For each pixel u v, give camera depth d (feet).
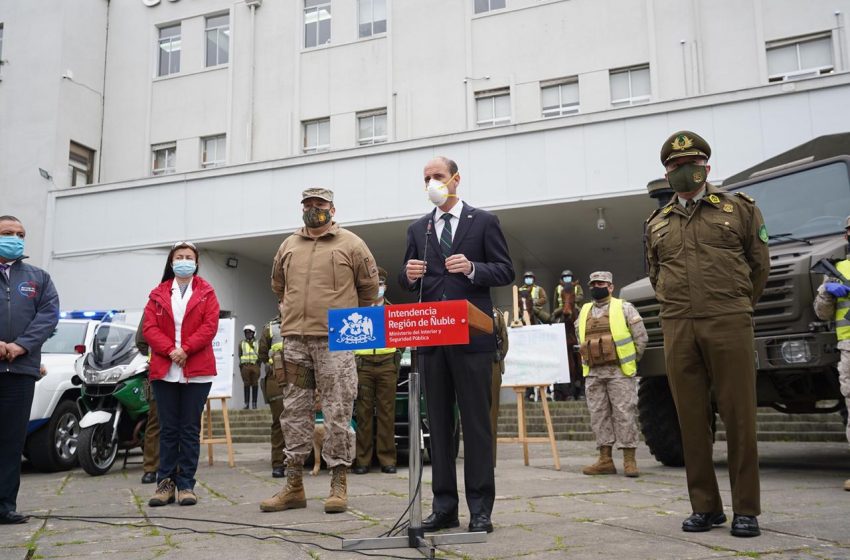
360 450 24.04
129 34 68.90
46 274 16.61
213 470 25.70
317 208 16.05
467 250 13.44
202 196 53.88
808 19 48.57
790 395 21.25
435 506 13.15
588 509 15.40
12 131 63.57
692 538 11.96
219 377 28.07
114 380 24.64
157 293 18.29
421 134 57.93
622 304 22.65
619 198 42.68
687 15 51.44
